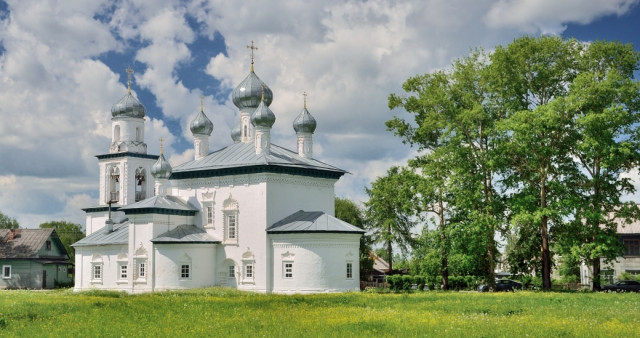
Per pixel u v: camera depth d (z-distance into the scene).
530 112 59.06
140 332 27.70
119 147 90.94
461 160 62.66
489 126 65.25
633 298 46.25
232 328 28.62
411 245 88.69
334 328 28.12
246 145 74.25
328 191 72.06
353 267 64.12
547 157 59.97
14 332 28.23
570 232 61.12
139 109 92.31
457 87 66.62
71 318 32.91
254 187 67.06
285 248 64.25
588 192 63.12
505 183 63.12
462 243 63.75
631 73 64.25
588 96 58.47
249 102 77.19
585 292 56.66
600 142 57.47
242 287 66.62
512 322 29.95
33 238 97.62
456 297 47.25
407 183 71.00
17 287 94.56
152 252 67.56
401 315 33.28
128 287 69.94
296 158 71.81
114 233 77.00
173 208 69.25
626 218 60.53
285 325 29.20
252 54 79.00
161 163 73.12
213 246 68.75
